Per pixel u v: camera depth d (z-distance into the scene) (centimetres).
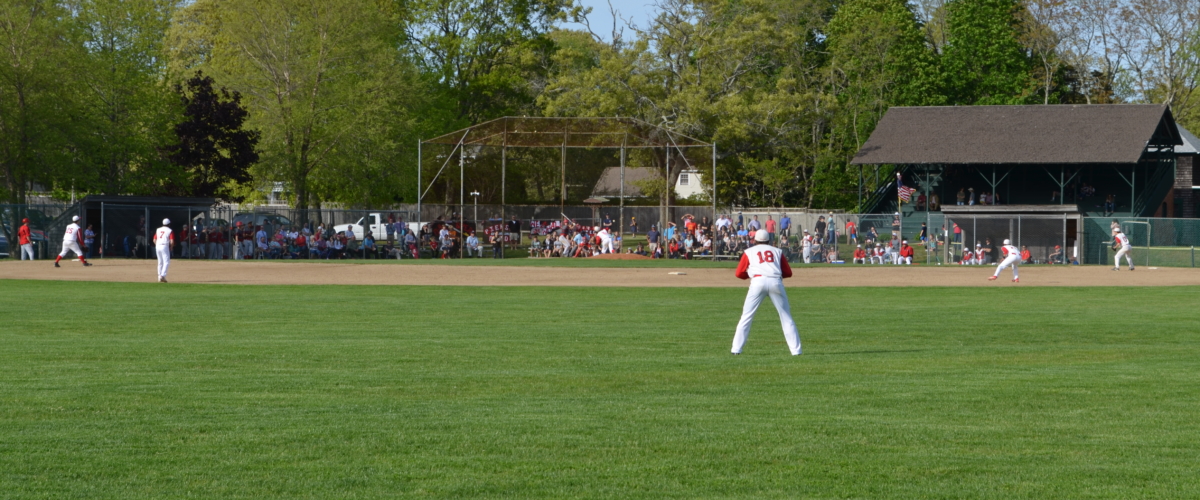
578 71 9556
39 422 1212
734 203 9850
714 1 8569
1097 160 7212
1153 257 6156
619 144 7306
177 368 1695
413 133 7988
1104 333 2370
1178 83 9800
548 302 3306
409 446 1093
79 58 6250
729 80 8575
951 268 5628
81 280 4147
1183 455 1060
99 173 6731
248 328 2403
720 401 1386
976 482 952
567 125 7269
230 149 6838
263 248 6238
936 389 1491
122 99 6731
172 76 7619
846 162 9281
